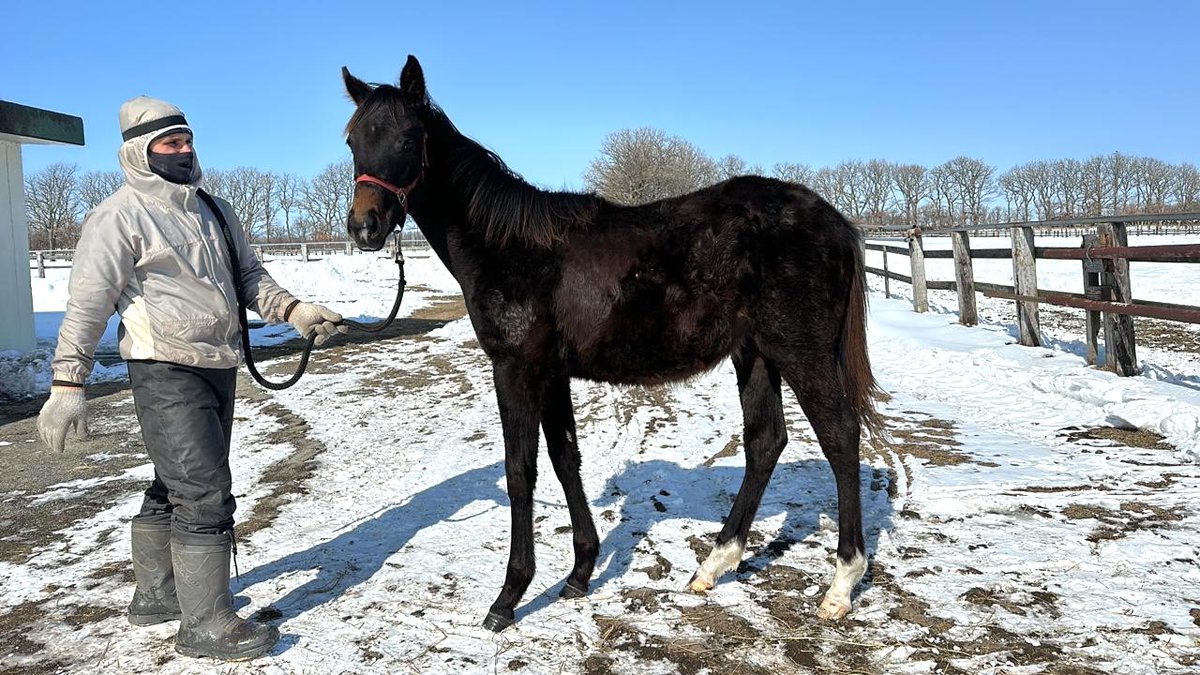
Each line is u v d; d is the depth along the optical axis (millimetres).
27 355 8664
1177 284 14523
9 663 2734
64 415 2432
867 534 3521
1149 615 2701
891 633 2705
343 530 3906
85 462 5465
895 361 8195
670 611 2945
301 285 22641
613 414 6363
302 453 5496
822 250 2951
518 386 2988
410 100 3066
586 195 3152
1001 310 13023
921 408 6039
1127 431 5008
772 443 3254
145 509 2934
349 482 4730
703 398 6934
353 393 7871
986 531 3484
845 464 2949
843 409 2967
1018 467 4355
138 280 2566
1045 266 20094
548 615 2953
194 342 2617
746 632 2762
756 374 3258
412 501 4301
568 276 2949
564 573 3309
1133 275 16750
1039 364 7008
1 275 9367
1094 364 6777
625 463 4809
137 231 2521
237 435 6152
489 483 4559
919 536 3475
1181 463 4297
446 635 2818
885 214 75375
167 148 2604
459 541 3672
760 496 3230
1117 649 2514
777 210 2977
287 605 3096
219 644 2666
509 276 2971
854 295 3072
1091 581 2975
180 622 2916
